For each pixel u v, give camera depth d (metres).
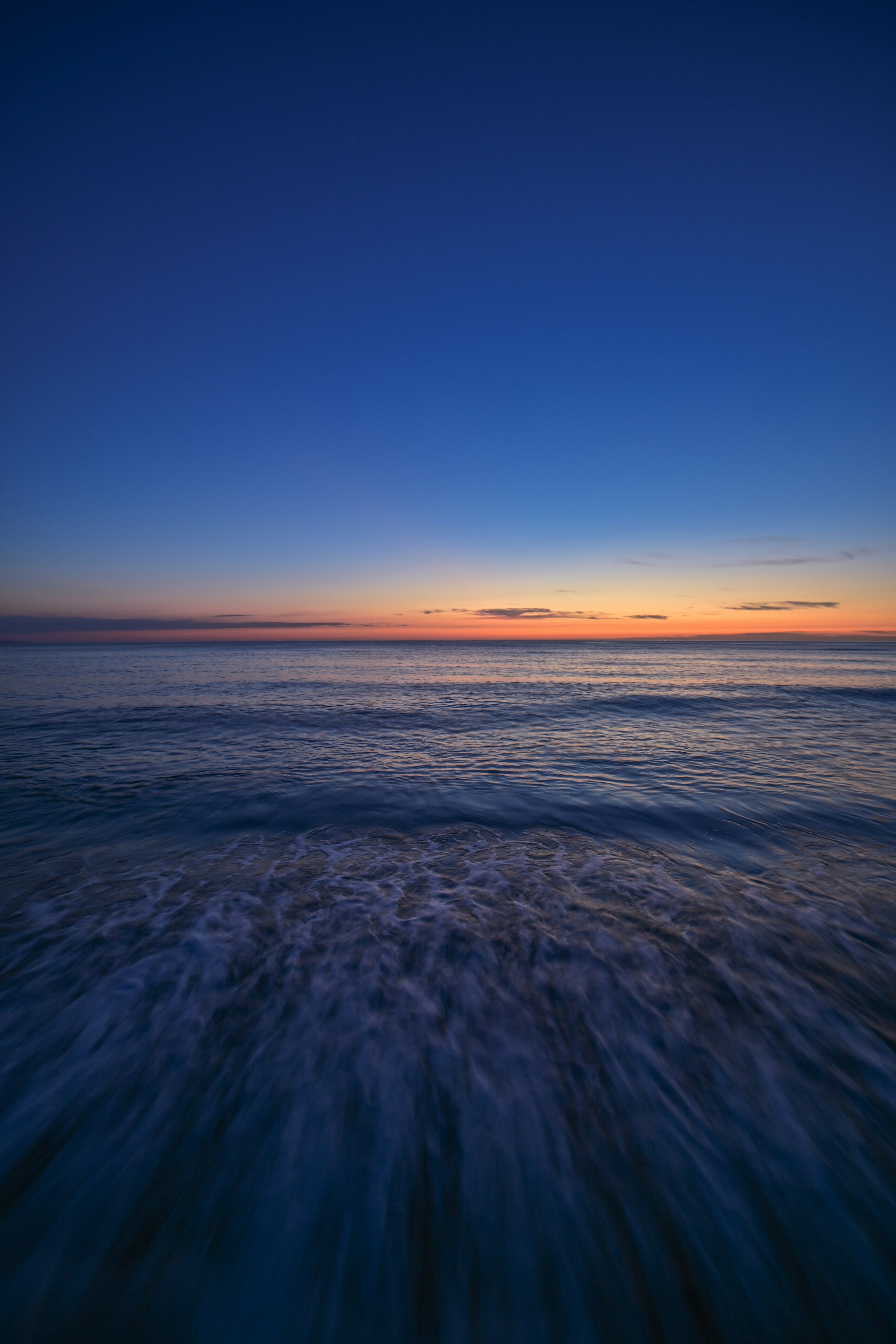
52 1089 2.63
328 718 16.03
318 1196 2.13
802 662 45.94
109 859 5.79
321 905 4.71
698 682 27.25
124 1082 2.69
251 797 8.07
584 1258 1.93
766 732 13.60
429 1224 2.04
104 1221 2.01
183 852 6.01
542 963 3.81
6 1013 3.20
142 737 13.00
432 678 30.17
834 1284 1.84
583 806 7.65
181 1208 2.07
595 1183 2.19
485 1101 2.60
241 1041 3.01
